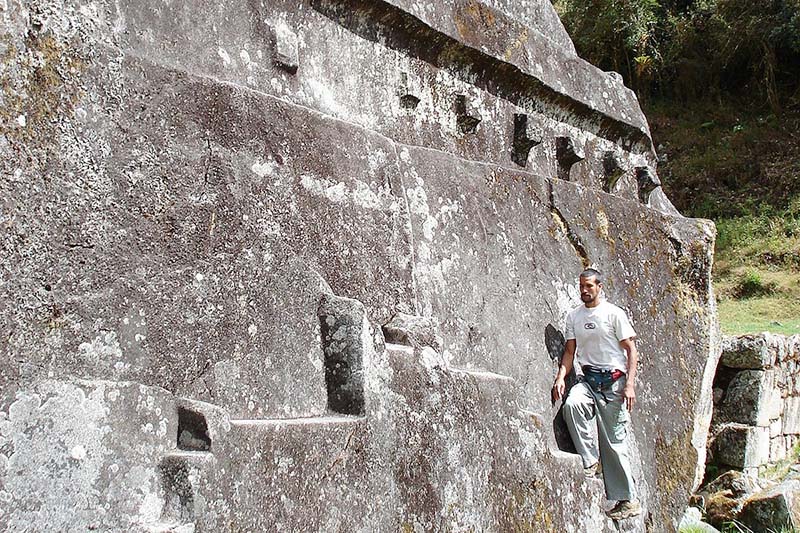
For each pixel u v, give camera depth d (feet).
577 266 14.02
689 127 56.18
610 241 14.96
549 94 14.34
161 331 7.25
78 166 6.84
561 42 15.98
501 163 13.33
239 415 7.76
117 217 7.07
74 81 6.93
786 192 48.08
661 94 59.72
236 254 8.07
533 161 14.05
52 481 6.15
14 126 6.42
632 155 17.01
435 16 11.83
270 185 8.61
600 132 16.03
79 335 6.61
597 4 56.90
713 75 57.93
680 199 51.37
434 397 9.29
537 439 10.85
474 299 11.61
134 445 6.73
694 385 15.81
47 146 6.63
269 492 7.20
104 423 6.57
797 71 55.77
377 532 8.15
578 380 13.16
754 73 56.24
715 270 42.78
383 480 8.36
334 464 7.89
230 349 7.82
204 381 7.53
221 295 7.85
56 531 6.09
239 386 7.83
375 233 9.91
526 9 15.19
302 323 8.63
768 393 22.54
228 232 8.04
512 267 12.54
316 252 9.00
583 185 15.15
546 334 12.91
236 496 6.91
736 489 20.54
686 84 58.49
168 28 8.14
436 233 11.22
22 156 6.44
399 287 10.10
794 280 39.93
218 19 8.79
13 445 6.00
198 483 6.65
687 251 16.78
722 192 50.52
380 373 8.68
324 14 10.39
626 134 16.62
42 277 6.43
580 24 57.72
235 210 8.16
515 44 13.53
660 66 58.29
